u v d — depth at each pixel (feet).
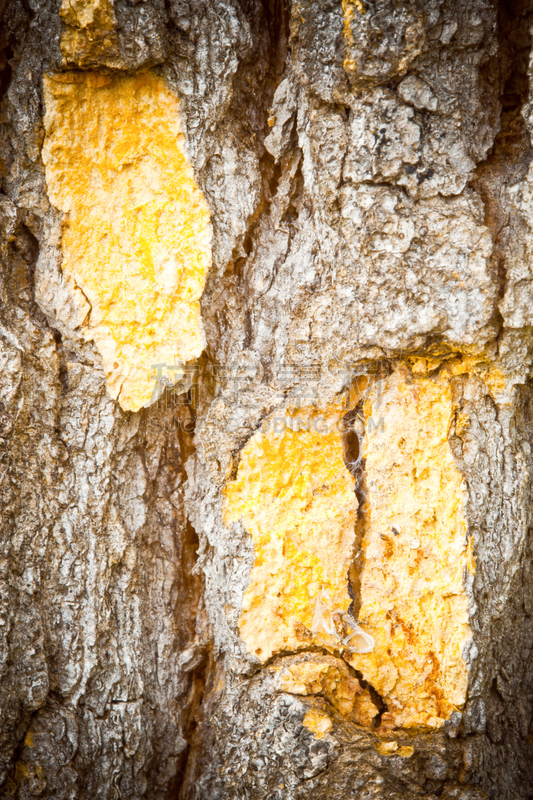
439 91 1.20
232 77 1.23
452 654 1.22
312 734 1.21
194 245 1.23
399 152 1.20
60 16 1.18
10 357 1.21
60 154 1.22
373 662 1.23
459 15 1.19
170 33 1.21
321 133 1.22
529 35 1.22
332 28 1.20
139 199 1.23
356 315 1.22
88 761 1.23
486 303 1.21
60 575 1.23
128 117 1.22
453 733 1.22
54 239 1.23
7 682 1.21
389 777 1.21
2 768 1.21
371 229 1.21
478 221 1.21
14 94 1.22
